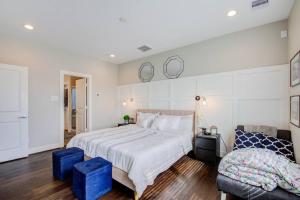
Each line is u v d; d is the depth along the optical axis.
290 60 2.34
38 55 3.63
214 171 2.60
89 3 2.16
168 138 2.72
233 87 3.04
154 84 4.35
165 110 3.98
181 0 2.11
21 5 2.18
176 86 3.88
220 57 3.24
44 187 2.10
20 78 3.22
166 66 4.13
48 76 3.81
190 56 3.69
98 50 4.10
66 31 3.02
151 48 3.94
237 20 2.62
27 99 3.32
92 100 4.82
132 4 2.19
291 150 2.17
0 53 3.12
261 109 2.75
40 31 3.01
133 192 1.93
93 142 2.47
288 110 2.48
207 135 3.05
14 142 3.12
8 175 2.44
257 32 2.82
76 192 1.88
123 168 1.95
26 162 2.97
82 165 1.94
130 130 3.35
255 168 1.66
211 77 3.32
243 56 2.96
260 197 1.49
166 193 1.99
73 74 4.33
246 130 2.69
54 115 3.90
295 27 2.11
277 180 1.50
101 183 1.89
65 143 4.41
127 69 5.23
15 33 3.10
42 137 3.69
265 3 2.17
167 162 2.34
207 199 1.88
